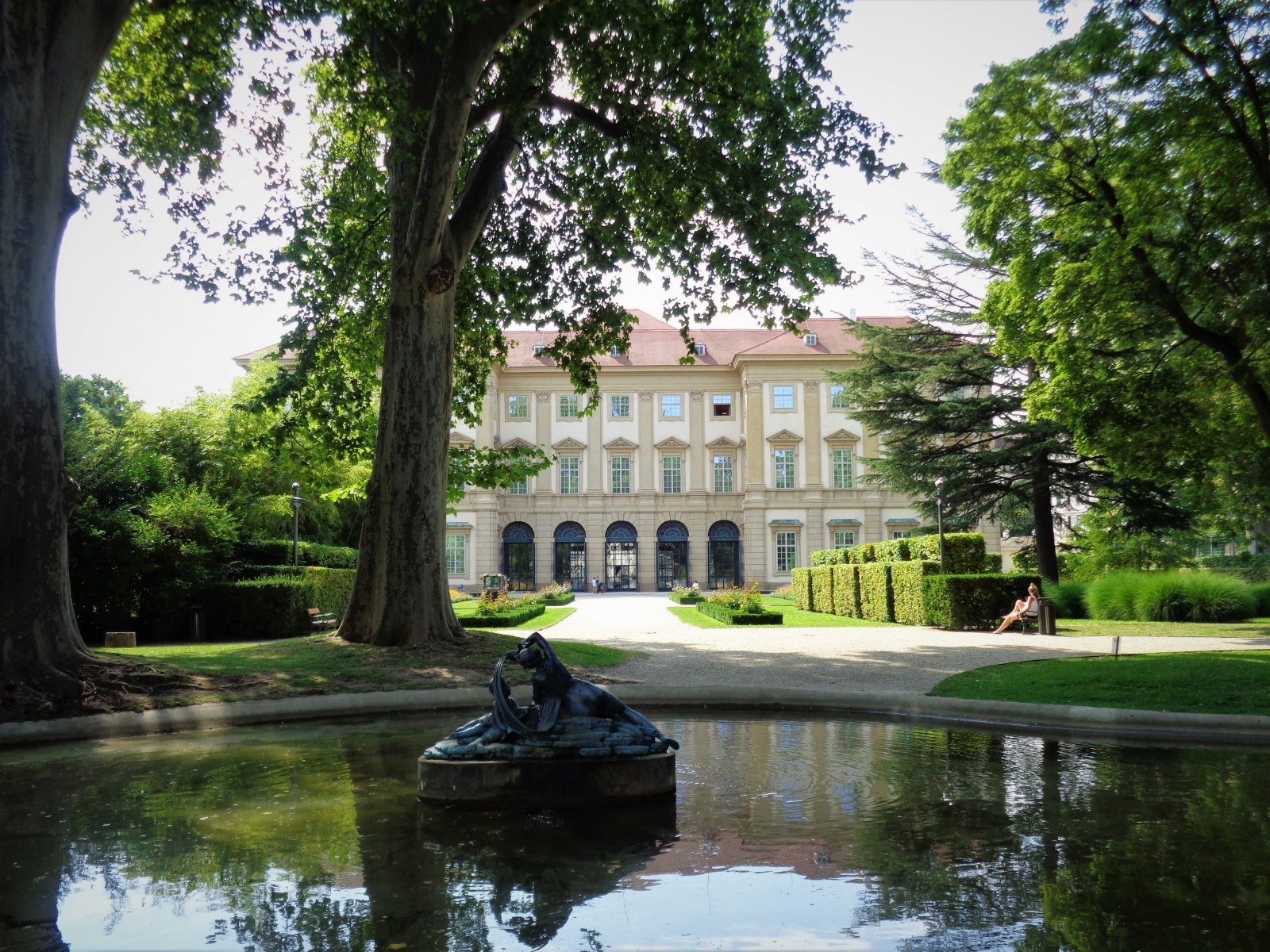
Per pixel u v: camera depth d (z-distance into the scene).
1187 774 6.07
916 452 31.22
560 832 4.64
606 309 18.97
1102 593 23.89
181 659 11.99
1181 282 15.02
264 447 18.69
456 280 14.20
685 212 16.31
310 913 3.41
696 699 9.91
